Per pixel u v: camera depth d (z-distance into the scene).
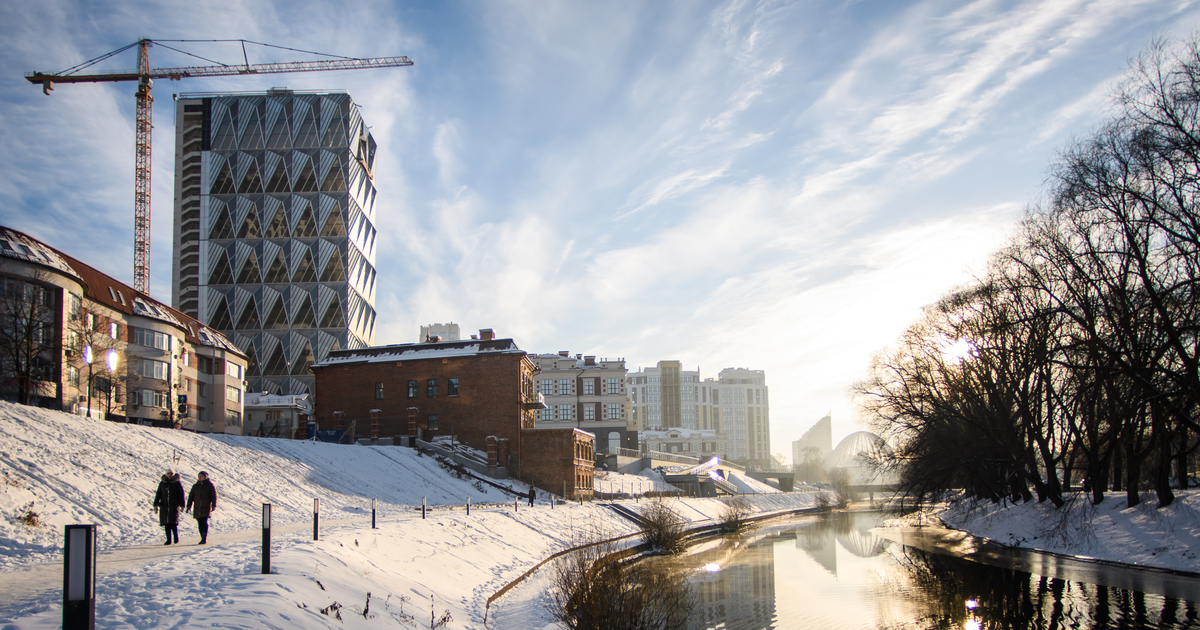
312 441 59.00
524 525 44.50
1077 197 35.31
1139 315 33.97
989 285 47.22
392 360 82.94
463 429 80.19
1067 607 29.59
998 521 57.84
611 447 143.50
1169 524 38.28
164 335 76.81
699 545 61.78
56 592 14.63
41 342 55.97
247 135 163.25
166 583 15.38
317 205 160.88
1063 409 45.28
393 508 49.00
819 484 182.62
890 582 38.94
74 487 28.27
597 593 22.48
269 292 156.75
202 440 45.69
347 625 15.43
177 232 170.50
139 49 178.12
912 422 56.69
